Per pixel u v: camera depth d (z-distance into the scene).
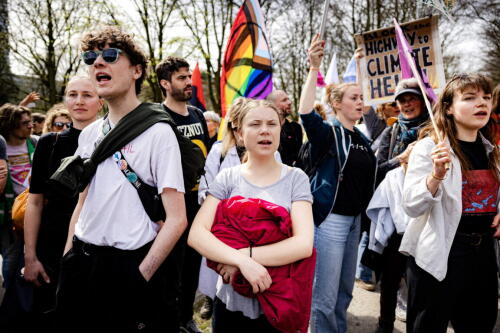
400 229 2.47
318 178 2.39
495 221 1.85
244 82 3.40
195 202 2.76
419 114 2.89
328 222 2.33
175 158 1.53
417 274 1.91
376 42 3.61
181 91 2.88
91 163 1.52
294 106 15.70
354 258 2.50
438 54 3.30
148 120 1.54
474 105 1.80
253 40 3.40
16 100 14.80
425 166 1.86
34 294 2.15
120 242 1.47
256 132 1.64
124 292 1.45
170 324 1.58
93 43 1.56
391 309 2.67
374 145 3.60
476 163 1.90
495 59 14.88
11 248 2.69
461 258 1.83
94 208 1.51
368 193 2.49
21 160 3.55
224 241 1.52
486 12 12.04
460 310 1.96
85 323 1.48
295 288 1.46
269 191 1.64
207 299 3.04
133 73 1.63
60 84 14.97
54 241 2.09
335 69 6.32
